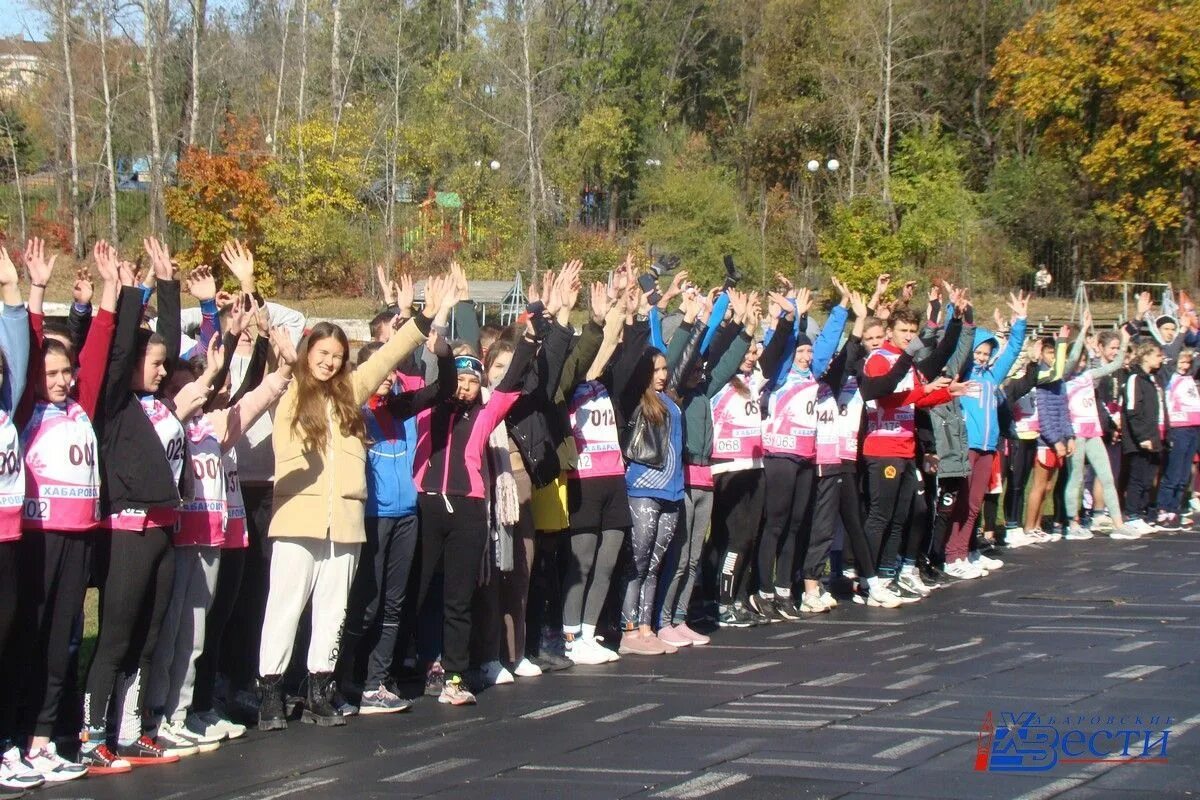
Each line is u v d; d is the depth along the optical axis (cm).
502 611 817
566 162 4819
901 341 1029
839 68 4872
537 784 580
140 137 4341
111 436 623
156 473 620
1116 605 1040
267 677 692
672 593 922
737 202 4703
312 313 3366
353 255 3712
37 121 4856
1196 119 3612
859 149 4800
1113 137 3725
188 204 3206
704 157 5081
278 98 4331
